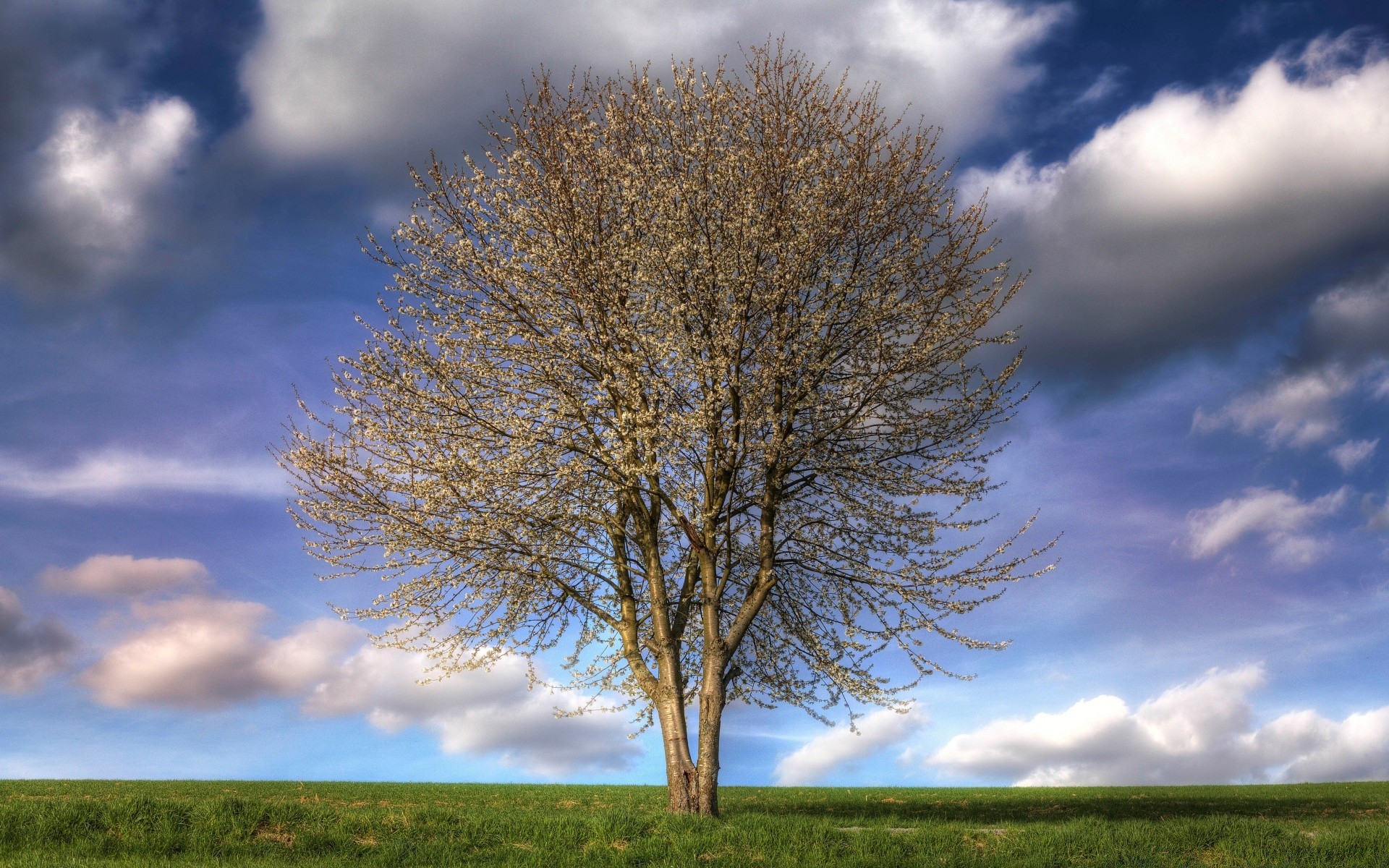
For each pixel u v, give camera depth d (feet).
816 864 33.73
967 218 46.21
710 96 46.62
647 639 47.52
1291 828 42.50
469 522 43.29
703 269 44.45
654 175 46.11
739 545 49.19
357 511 44.86
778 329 45.24
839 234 46.03
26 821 35.63
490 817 39.14
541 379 45.68
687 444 44.42
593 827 37.32
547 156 45.44
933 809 59.06
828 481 48.80
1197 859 35.88
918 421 47.39
